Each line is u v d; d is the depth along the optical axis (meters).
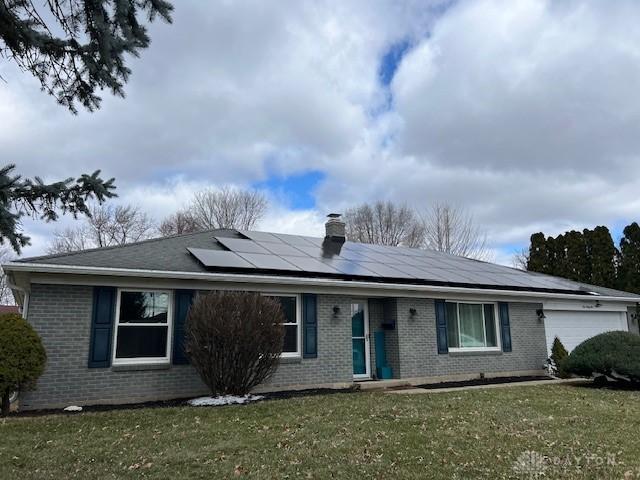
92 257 10.10
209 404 9.02
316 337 11.88
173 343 10.20
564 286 17.64
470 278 15.20
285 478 5.14
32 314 9.02
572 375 14.70
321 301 12.16
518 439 6.65
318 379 11.70
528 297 15.89
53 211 6.88
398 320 13.23
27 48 5.43
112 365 9.57
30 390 8.58
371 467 5.45
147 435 6.79
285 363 11.30
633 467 5.45
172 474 5.26
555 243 26.45
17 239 6.61
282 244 14.69
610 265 24.22
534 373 15.49
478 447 6.25
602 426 7.55
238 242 13.54
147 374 9.84
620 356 12.06
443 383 13.27
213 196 36.88
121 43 5.77
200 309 9.50
